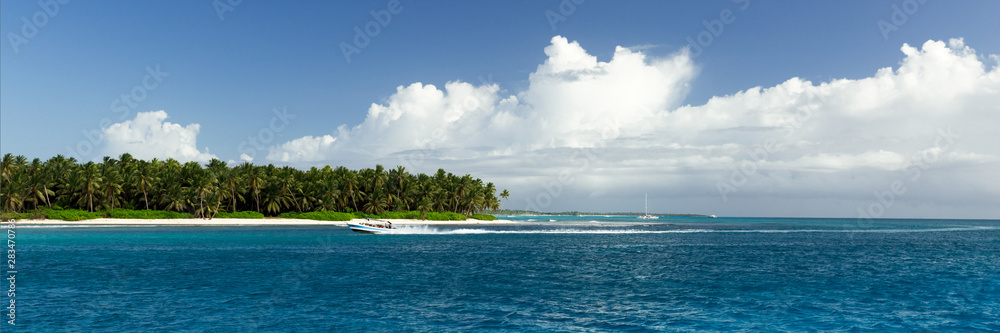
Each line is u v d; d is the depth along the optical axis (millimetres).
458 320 22812
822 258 50688
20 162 112688
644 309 25250
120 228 95562
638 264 44406
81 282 32312
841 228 148875
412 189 146000
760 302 27062
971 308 25516
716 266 43188
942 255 54719
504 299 27562
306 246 61219
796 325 22094
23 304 25656
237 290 29766
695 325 22094
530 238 82688
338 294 28688
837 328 21609
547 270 39750
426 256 50219
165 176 117688
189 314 23656
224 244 63000
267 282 32719
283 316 23359
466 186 161375
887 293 29828
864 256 53156
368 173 141500
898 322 22625
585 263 44938
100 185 107875
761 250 60594
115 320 22469
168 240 68625
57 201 111125
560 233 102125
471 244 67375
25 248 54938
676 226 161500
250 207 129625
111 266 40219
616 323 22422
